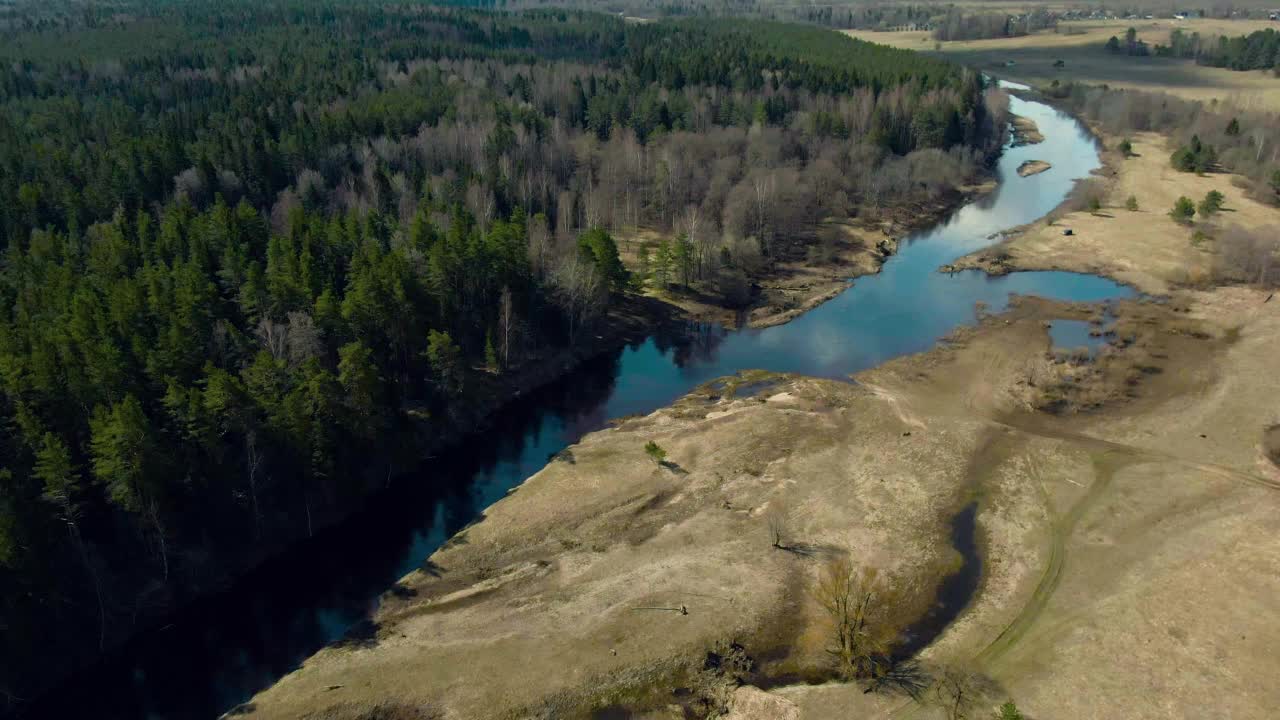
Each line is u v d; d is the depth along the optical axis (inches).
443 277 4778.5
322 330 4156.0
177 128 7244.1
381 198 6565.0
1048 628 3110.2
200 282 4355.3
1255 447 4141.2
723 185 7372.1
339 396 3818.9
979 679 2896.2
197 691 3014.3
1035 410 4591.5
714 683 2898.6
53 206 5816.9
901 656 3019.2
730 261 6432.1
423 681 2901.1
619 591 3314.5
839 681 2901.1
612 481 4013.3
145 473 3179.1
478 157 7377.0
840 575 3230.8
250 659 3134.8
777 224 7204.7
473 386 4820.4
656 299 6146.7
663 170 7475.4
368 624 3203.7
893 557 3494.1
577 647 3034.0
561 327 5457.7
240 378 3880.4
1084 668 2923.2
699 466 4126.5
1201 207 7214.6
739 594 3280.0
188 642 3203.7
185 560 3398.1
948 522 3705.7
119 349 3636.8
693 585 3329.2
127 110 7726.4
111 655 3117.6
